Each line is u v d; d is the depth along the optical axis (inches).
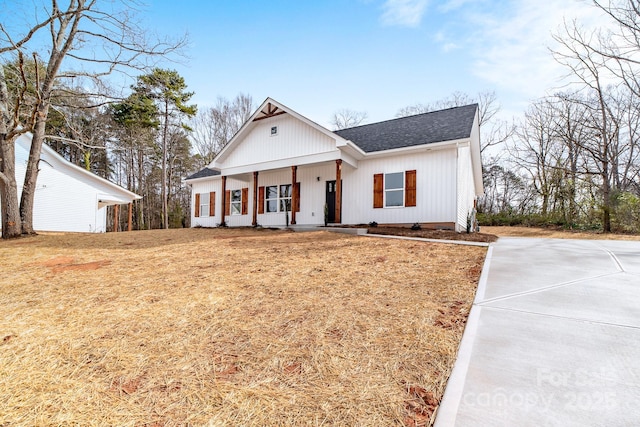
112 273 229.1
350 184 539.5
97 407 84.8
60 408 84.3
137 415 81.4
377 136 568.1
